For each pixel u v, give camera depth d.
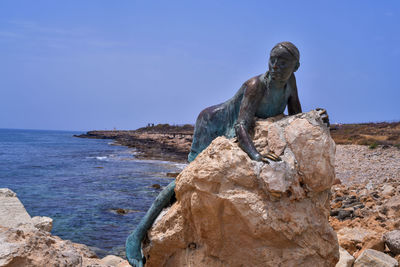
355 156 20.56
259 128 4.03
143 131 99.19
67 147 51.88
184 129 87.38
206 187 3.66
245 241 3.71
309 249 3.65
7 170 23.53
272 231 3.55
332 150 3.76
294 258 3.62
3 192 6.93
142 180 19.00
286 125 3.81
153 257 4.41
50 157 34.16
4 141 73.56
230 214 3.64
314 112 3.84
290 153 3.71
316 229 3.71
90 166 25.86
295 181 3.60
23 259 3.52
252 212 3.53
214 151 3.74
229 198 3.56
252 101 4.03
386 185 10.68
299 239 3.63
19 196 14.43
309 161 3.65
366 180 13.51
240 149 3.77
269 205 3.57
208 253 3.95
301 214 3.63
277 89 4.06
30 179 19.48
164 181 18.72
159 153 37.16
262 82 4.06
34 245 3.71
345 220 7.46
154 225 4.37
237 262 3.82
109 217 11.08
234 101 4.32
